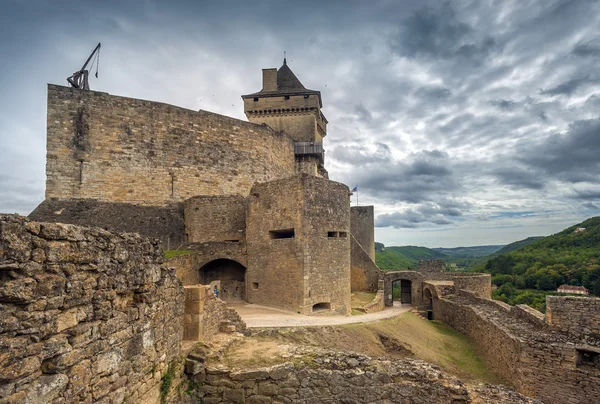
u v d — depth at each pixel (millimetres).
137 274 6324
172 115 27688
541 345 14289
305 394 8844
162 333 7320
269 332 13367
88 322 5031
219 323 11258
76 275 4770
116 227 23188
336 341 14477
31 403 3984
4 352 3709
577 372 13516
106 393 5312
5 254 3754
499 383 15773
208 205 24438
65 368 4500
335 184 21375
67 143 23312
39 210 21906
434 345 20188
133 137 25672
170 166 27172
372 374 9375
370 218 45375
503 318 19453
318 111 44844
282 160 38344
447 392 9656
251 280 21562
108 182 24422
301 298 18391
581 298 15172
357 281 34594
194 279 21391
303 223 18703
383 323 19219
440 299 28656
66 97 23547
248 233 22109
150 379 6707
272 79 46094
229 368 8688
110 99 24938
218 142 30391
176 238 25281
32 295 4055
